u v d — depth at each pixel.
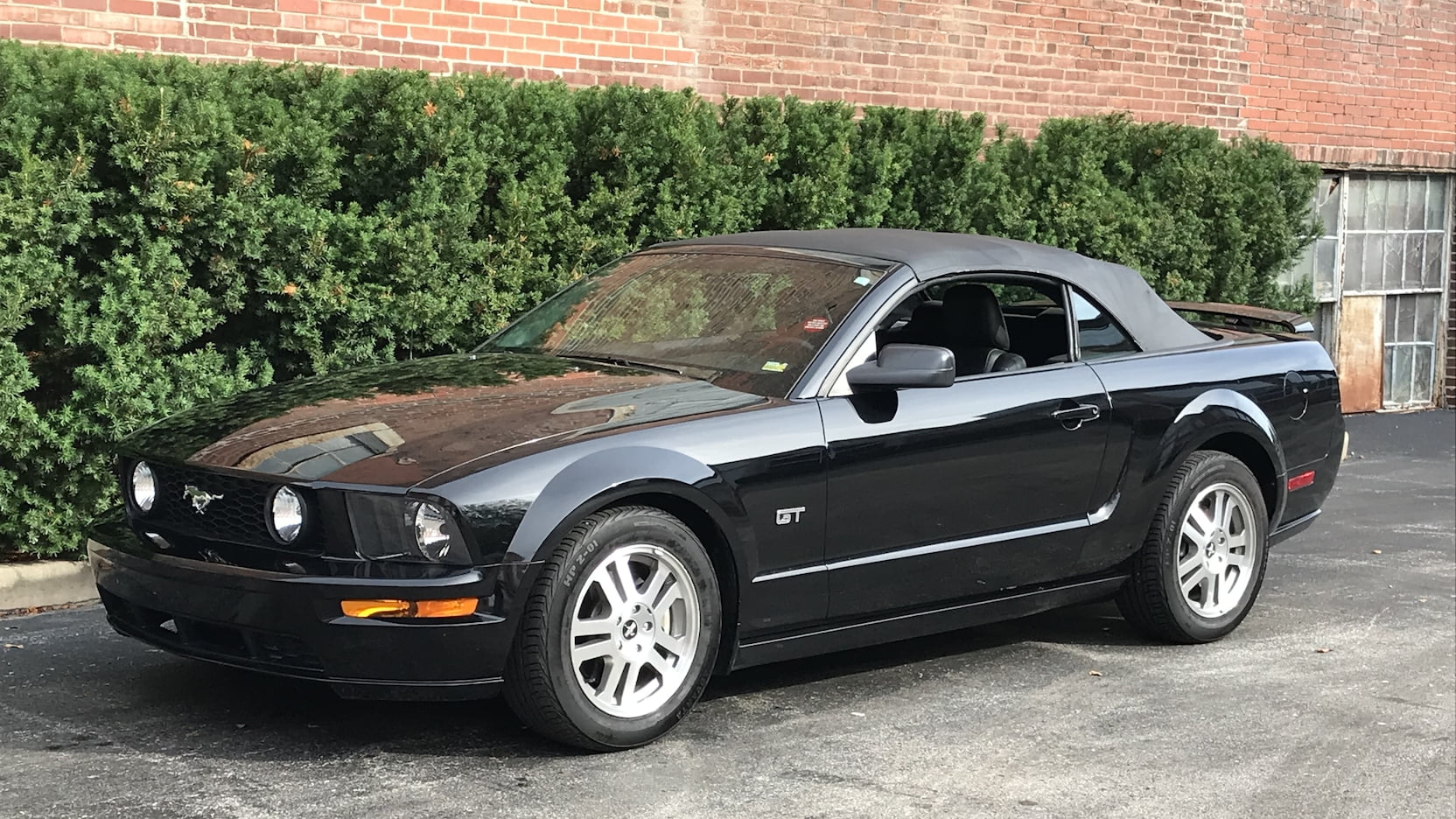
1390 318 14.70
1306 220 13.80
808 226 9.04
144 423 6.54
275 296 7.19
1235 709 5.37
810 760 4.62
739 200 8.67
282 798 4.08
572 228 8.01
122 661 5.37
